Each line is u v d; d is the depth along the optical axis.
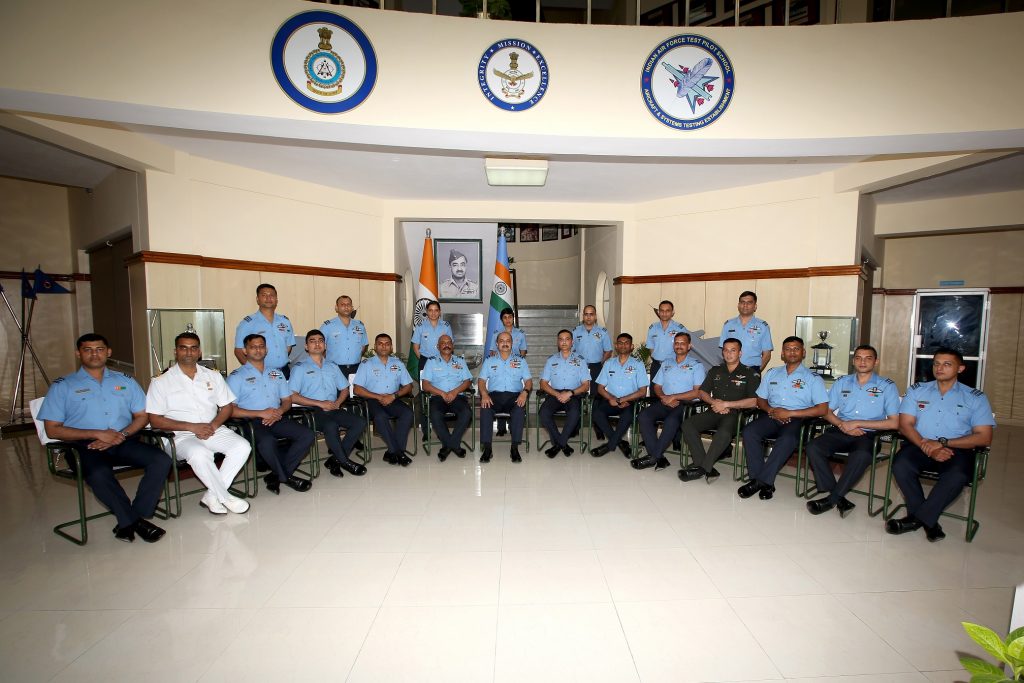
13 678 1.90
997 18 3.29
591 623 2.24
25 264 6.82
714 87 3.57
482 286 8.17
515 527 3.21
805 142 3.63
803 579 2.61
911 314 7.43
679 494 3.81
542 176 5.09
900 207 6.62
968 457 3.09
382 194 6.50
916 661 2.01
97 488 2.97
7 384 6.76
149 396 3.43
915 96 3.41
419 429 6.00
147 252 4.63
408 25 3.40
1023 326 6.68
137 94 3.04
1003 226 6.09
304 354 5.80
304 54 3.27
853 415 3.63
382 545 2.97
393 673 1.94
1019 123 3.29
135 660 2.00
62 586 2.53
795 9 4.94
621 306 6.96
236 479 4.23
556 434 4.83
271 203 5.62
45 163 5.11
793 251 5.70
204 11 3.12
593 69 3.54
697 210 6.35
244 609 2.34
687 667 1.97
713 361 6.17
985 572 2.69
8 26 2.82
